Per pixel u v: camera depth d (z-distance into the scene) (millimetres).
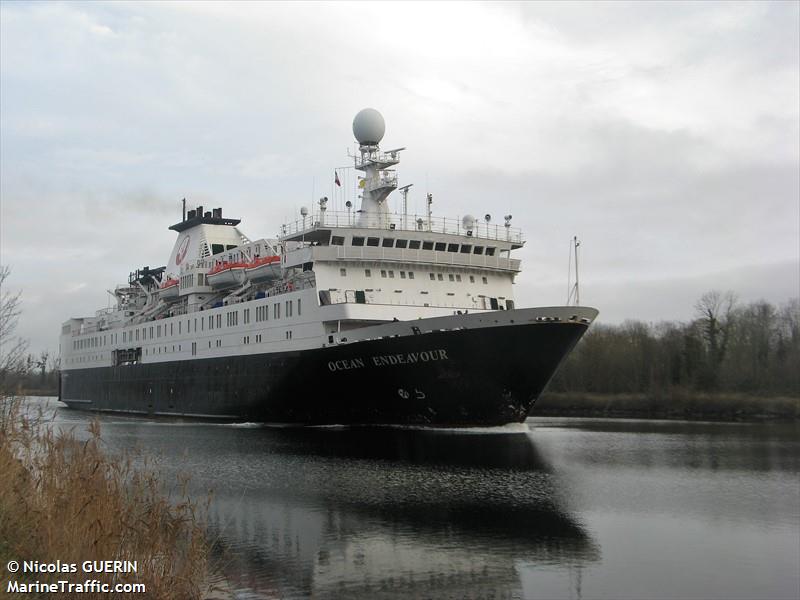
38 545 17922
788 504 34344
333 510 32688
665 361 113500
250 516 31547
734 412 93188
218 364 73938
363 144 67625
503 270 64562
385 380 55625
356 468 43312
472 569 24719
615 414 99562
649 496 35938
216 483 38625
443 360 52438
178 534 20844
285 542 27578
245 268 71438
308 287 61094
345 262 59875
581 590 22875
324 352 58062
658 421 85938
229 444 53250
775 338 125250
